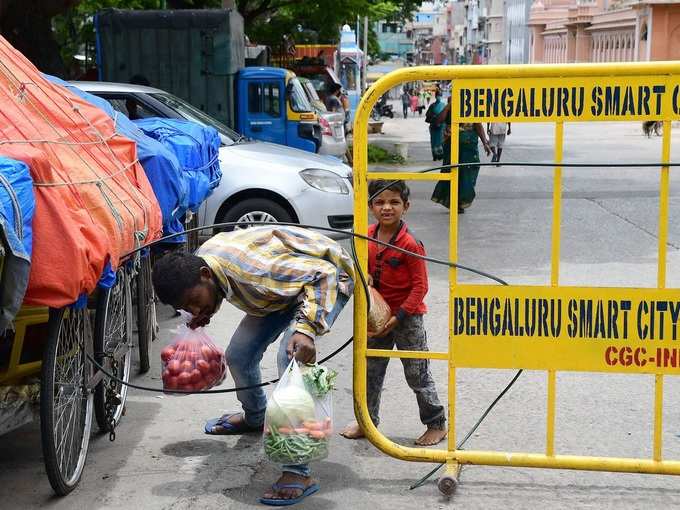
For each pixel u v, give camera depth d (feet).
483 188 52.44
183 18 47.80
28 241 11.01
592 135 100.01
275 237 13.30
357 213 13.74
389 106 169.37
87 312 14.11
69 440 13.65
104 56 49.06
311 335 12.87
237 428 16.12
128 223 14.43
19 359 13.01
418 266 15.01
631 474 14.35
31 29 46.06
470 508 13.19
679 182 53.47
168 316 25.14
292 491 13.29
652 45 146.61
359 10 76.79
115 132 17.49
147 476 14.33
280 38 86.43
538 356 13.38
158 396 18.28
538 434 16.16
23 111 14.84
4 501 13.34
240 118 47.88
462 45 396.98
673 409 17.51
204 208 31.35
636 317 13.14
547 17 228.63
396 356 13.79
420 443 15.64
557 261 13.20
